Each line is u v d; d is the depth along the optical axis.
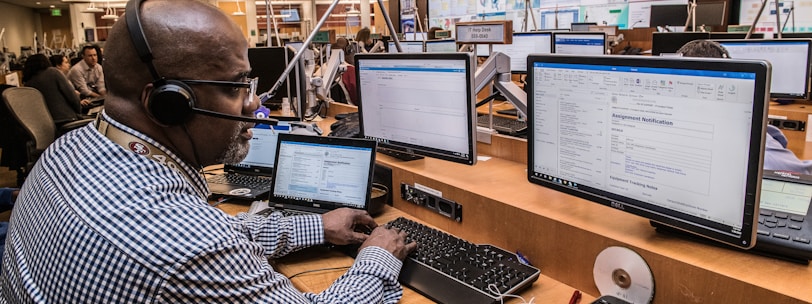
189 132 0.94
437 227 1.55
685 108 0.94
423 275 1.22
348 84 3.46
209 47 0.89
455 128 1.54
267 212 1.61
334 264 1.36
